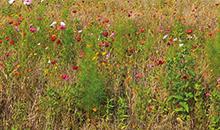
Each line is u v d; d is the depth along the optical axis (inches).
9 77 220.8
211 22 364.5
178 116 204.8
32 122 196.7
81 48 282.2
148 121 200.5
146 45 276.7
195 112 205.6
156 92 215.8
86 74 207.3
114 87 222.5
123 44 275.9
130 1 456.1
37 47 266.2
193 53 258.1
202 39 317.1
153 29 332.5
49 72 232.1
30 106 205.6
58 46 270.8
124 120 206.2
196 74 227.3
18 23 290.7
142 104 205.6
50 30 296.2
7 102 206.8
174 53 245.8
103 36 290.8
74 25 331.0
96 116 206.7
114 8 428.5
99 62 248.8
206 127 202.8
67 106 206.1
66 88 209.5
